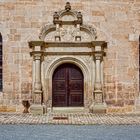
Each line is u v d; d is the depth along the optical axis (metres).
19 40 21.48
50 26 21.56
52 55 21.66
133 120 17.89
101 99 21.22
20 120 17.69
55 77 22.02
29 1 21.56
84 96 21.67
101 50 21.19
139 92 21.66
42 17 21.59
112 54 21.62
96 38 21.59
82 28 21.70
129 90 21.59
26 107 21.27
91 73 21.67
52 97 21.86
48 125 15.95
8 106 21.30
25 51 21.47
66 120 17.72
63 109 21.67
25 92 21.38
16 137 12.52
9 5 21.56
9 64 21.44
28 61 21.45
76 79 22.03
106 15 21.75
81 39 21.72
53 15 21.59
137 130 14.47
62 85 22.00
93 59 21.61
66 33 21.67
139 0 21.84
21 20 21.53
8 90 21.34
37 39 21.52
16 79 21.39
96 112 21.05
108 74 21.58
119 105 21.50
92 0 21.75
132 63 21.69
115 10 21.75
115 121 17.42
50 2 21.64
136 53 21.73
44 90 21.56
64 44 21.59
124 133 13.60
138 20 21.81
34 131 14.05
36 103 21.08
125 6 21.81
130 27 21.77
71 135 12.98
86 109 21.52
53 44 21.56
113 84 21.56
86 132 13.79
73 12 21.66
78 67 22.02
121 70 21.62
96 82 21.27
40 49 21.22
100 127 15.34
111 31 21.70
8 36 21.50
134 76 21.64
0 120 17.67
